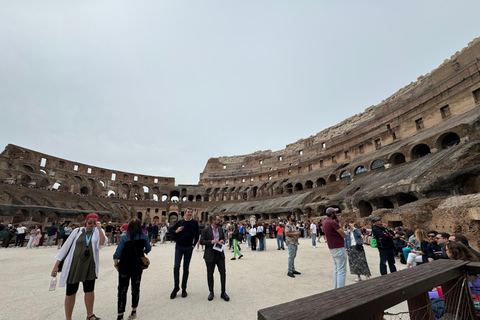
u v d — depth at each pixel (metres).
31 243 18.25
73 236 4.39
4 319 4.60
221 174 82.75
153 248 18.45
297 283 6.90
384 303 1.80
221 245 6.00
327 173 47.91
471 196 11.46
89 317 4.30
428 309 2.54
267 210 43.72
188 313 4.87
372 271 8.55
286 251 14.16
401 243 10.04
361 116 59.06
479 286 3.39
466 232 10.69
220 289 6.56
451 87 34.47
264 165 79.19
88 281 4.35
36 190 42.00
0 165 45.28
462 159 17.73
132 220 5.02
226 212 54.66
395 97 51.50
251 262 10.70
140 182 71.56
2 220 28.31
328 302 1.72
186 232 6.32
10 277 8.20
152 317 4.70
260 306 5.20
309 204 34.78
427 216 13.52
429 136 29.19
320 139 69.12
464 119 26.70
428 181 17.41
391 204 25.62
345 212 24.92
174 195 76.56
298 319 1.40
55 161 55.72
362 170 42.09
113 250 16.58
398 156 35.50
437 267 2.65
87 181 59.34
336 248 5.57
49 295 6.21
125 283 4.65
